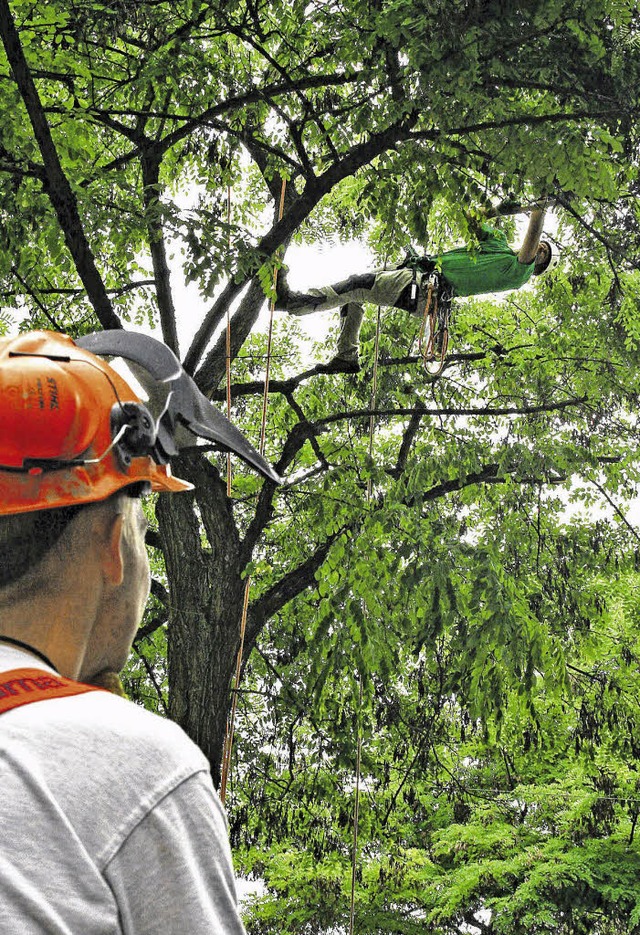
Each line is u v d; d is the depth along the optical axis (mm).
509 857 18562
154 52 9922
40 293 14742
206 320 11672
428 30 8719
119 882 1088
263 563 13844
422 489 14469
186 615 11664
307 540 14828
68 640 1357
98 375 1408
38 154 9422
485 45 8961
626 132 9602
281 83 11141
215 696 11484
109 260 15117
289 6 10945
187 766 1178
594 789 18766
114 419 1395
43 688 1209
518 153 9570
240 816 15898
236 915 1155
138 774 1141
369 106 10109
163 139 11398
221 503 12172
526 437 15797
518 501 15852
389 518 12562
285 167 11555
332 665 12094
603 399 16469
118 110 10195
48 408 1326
